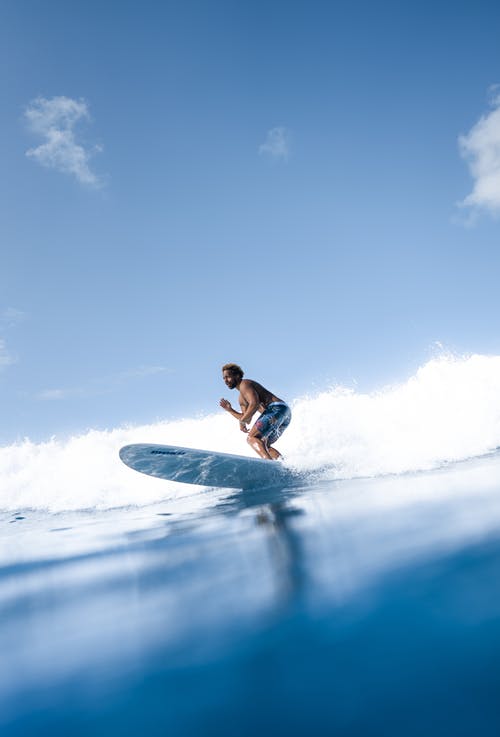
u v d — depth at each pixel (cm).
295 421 694
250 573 162
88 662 110
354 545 174
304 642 102
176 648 110
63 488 665
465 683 78
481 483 271
